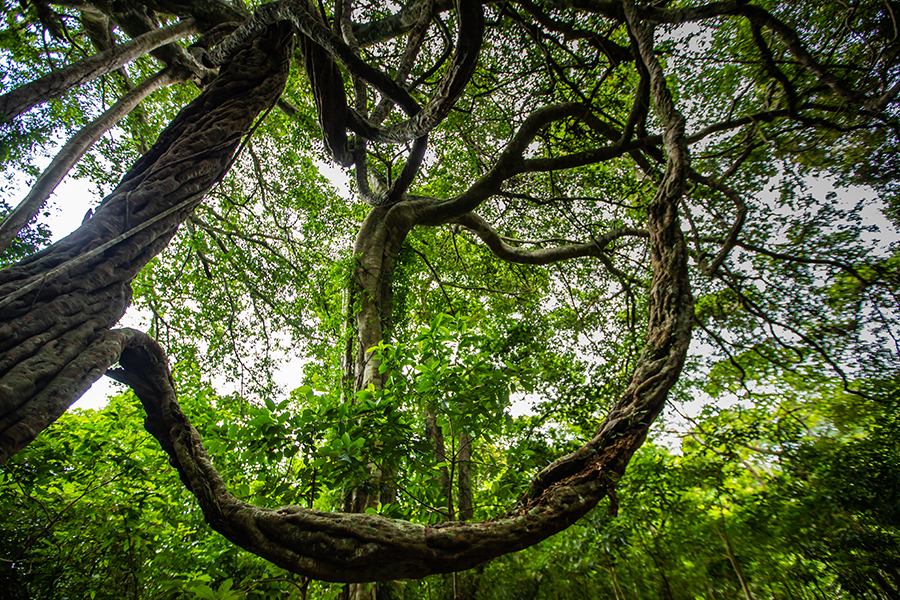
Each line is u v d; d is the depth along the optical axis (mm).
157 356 2473
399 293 8562
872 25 6812
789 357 7258
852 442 4910
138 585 3711
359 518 1682
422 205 8883
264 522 1739
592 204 10164
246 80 3715
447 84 2891
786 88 6379
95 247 2422
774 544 3859
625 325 9375
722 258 5176
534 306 11719
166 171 2945
